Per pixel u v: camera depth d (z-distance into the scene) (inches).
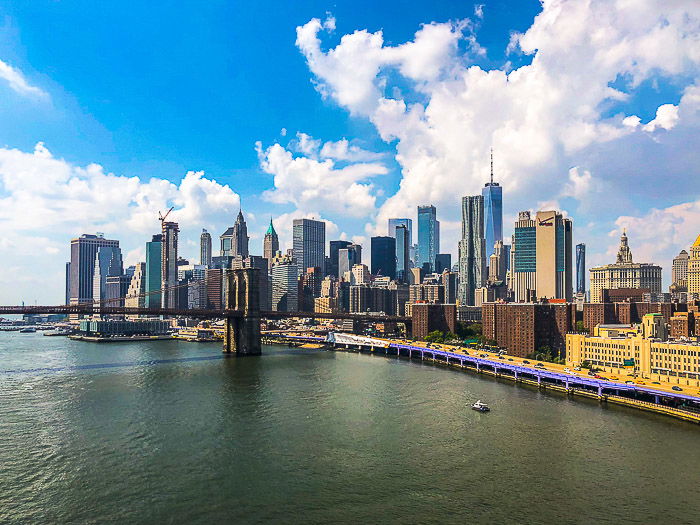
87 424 6063.0
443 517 3708.2
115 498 4015.8
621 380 7711.6
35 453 5012.3
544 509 3833.7
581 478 4397.1
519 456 4936.0
